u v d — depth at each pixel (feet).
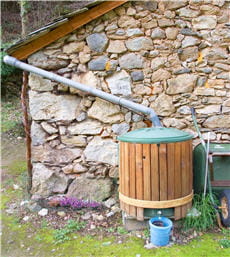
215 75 11.47
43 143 11.54
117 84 11.30
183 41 11.32
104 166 11.53
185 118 11.53
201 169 10.04
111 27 11.12
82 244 8.66
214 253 7.90
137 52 11.27
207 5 11.25
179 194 8.64
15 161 17.21
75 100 11.43
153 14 11.17
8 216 10.63
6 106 26.21
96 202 11.23
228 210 8.91
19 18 32.04
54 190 11.57
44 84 11.28
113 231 9.36
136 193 8.63
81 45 11.17
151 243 8.49
